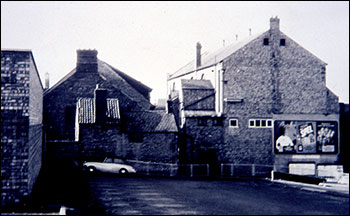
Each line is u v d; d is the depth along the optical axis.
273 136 37.81
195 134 37.09
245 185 24.38
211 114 37.41
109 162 30.30
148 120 35.41
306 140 38.16
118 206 15.76
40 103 24.92
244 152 37.53
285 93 38.16
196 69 46.09
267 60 38.06
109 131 33.28
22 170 14.83
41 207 14.57
